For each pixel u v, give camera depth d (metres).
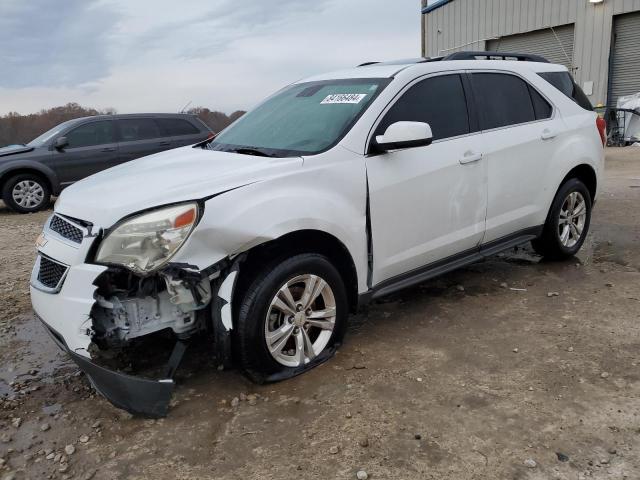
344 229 3.38
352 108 3.76
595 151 5.22
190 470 2.59
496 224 4.41
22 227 8.58
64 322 2.90
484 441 2.69
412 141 3.46
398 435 2.76
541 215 4.82
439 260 4.10
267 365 3.19
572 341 3.68
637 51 16.09
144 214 2.85
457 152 4.03
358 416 2.93
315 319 3.40
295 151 3.55
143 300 2.95
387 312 4.29
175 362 3.07
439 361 3.48
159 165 3.65
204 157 3.73
